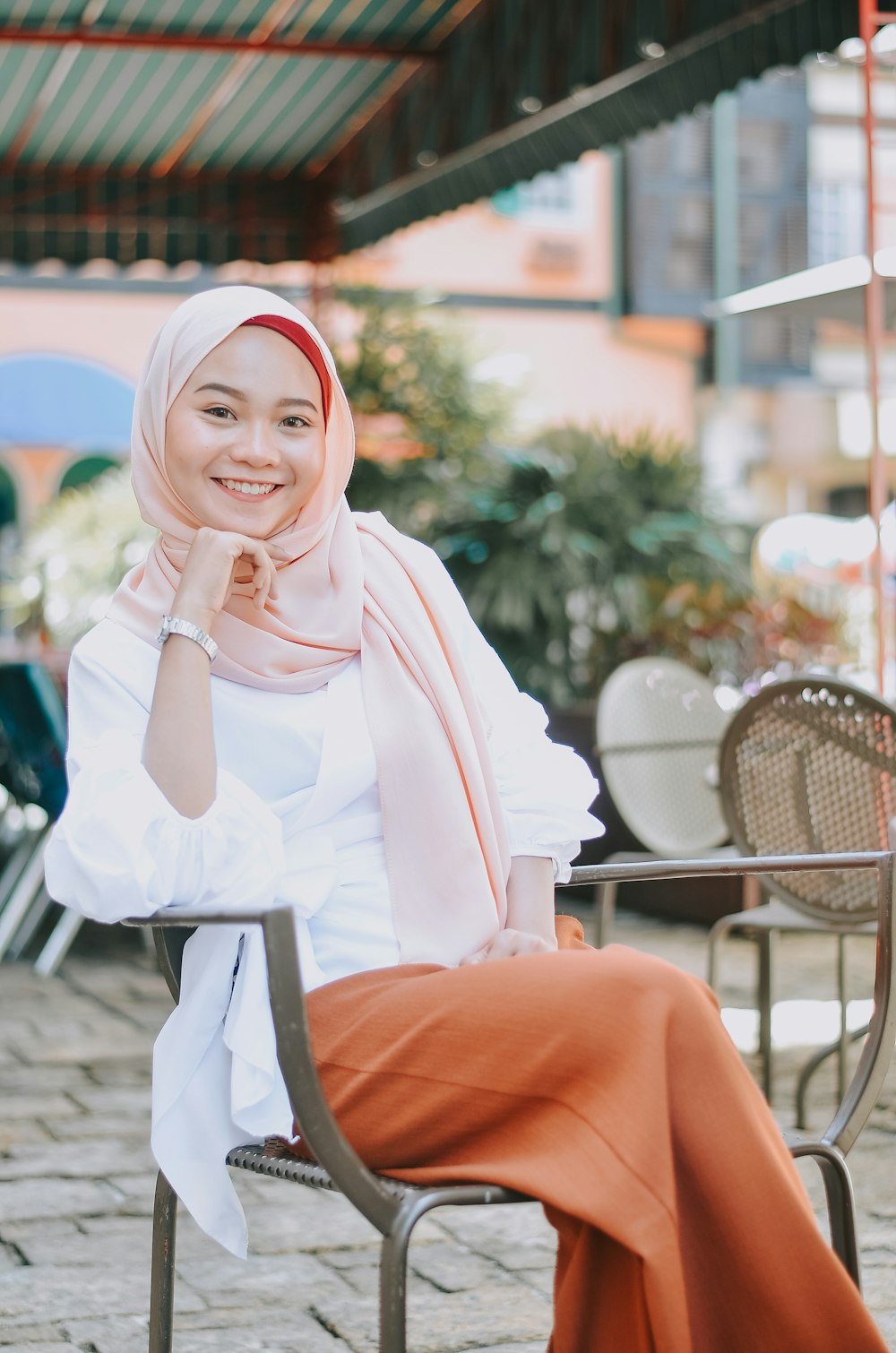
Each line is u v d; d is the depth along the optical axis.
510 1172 1.40
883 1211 2.77
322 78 7.00
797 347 16.41
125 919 1.56
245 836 1.61
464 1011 1.51
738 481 16.64
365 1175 1.41
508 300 16.47
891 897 1.73
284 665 1.78
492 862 1.79
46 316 15.43
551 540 7.60
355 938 1.75
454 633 1.90
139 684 1.71
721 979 4.84
